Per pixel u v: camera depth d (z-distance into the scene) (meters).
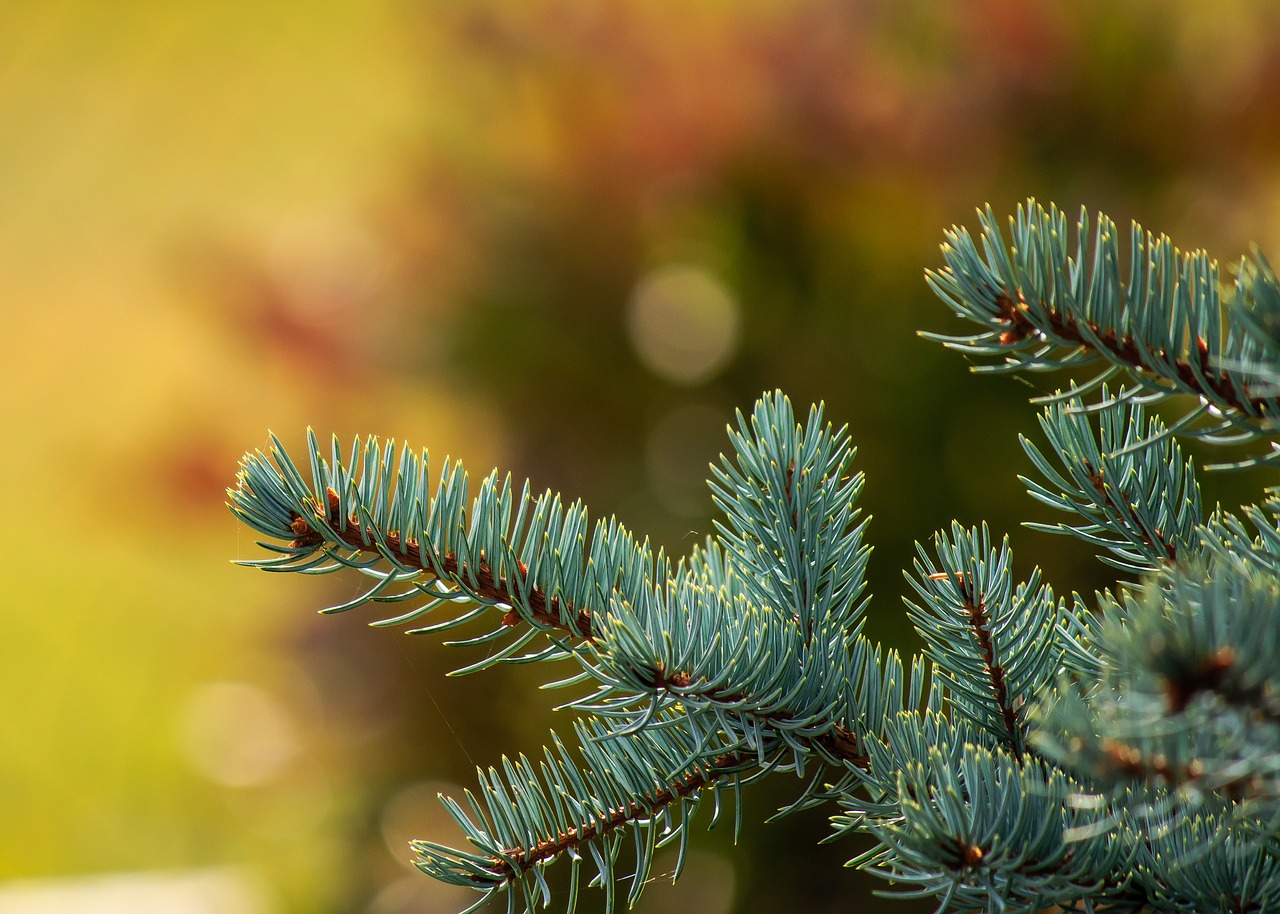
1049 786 1.34
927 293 3.09
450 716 3.28
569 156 3.41
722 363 3.30
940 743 1.40
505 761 1.41
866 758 1.41
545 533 1.41
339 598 3.39
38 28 8.35
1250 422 1.34
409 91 4.74
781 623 1.41
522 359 3.42
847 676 1.42
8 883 4.72
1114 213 3.14
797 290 3.29
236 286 3.60
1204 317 1.35
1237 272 1.32
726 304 3.32
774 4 3.45
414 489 1.39
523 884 1.39
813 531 1.43
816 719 1.41
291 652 3.42
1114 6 3.16
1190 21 3.31
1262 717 1.27
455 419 3.62
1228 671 1.27
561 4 3.47
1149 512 1.43
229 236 3.91
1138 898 1.37
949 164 3.14
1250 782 1.30
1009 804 1.35
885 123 3.15
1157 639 1.27
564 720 3.14
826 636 1.42
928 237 3.19
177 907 4.38
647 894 3.02
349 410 3.58
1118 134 3.17
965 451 3.01
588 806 1.40
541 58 3.47
